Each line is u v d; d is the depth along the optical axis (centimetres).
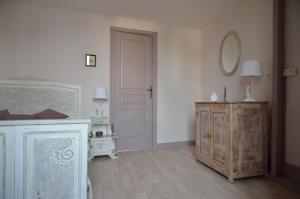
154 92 393
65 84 311
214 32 380
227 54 343
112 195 199
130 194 202
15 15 312
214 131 261
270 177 240
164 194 202
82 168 140
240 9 313
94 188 215
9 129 126
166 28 401
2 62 305
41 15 324
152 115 394
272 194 202
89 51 349
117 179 239
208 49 400
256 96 283
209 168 277
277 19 240
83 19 346
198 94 425
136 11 346
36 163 131
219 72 367
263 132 244
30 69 318
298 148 228
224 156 241
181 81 413
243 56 308
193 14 359
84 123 140
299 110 227
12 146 126
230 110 232
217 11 348
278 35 239
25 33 316
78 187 139
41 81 298
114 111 368
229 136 232
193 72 422
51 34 329
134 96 384
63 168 136
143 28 384
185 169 273
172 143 405
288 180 227
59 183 135
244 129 236
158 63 395
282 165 241
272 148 242
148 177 245
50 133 133
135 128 385
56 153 135
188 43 418
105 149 324
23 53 315
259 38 279
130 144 381
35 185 131
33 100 294
